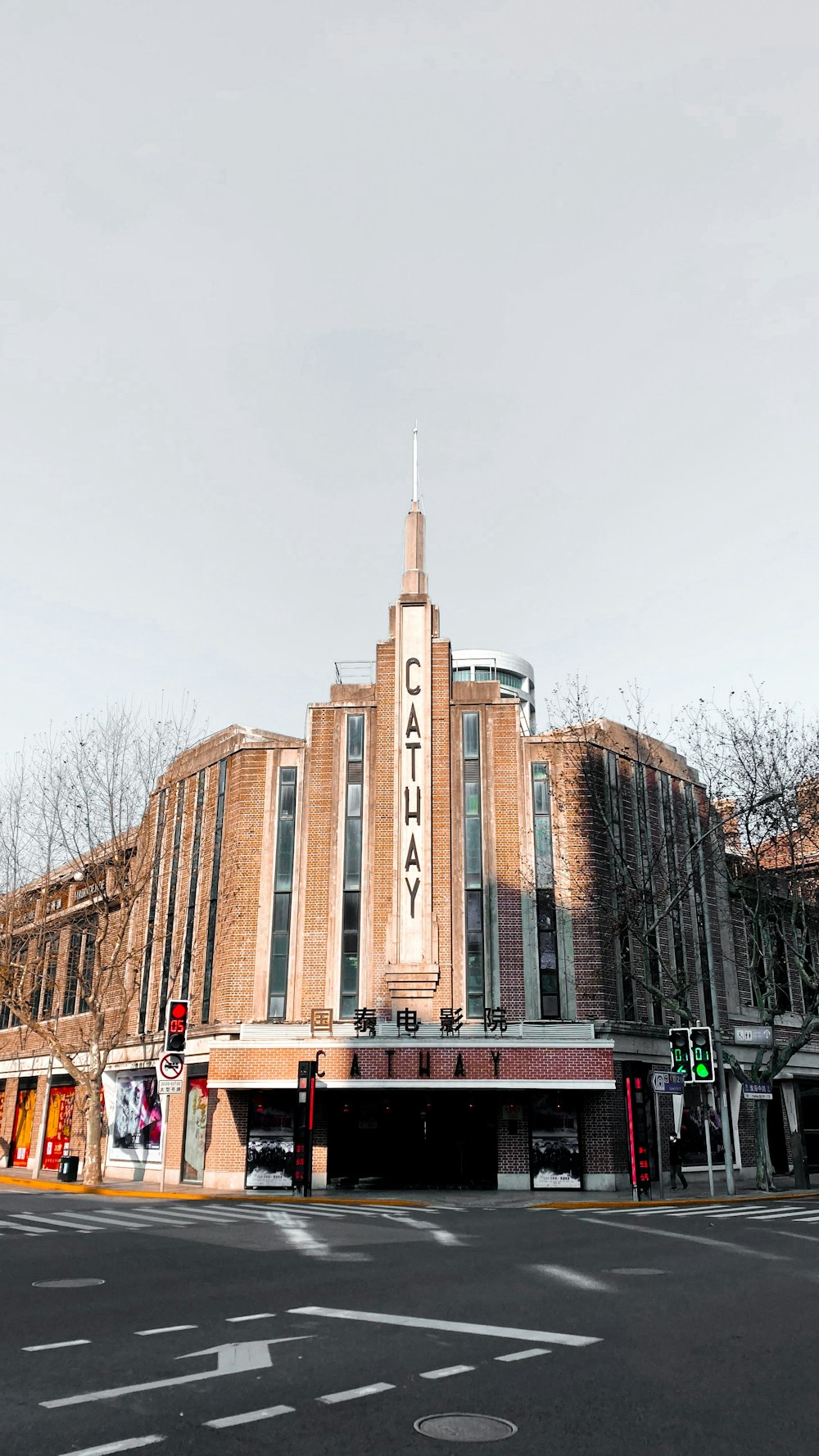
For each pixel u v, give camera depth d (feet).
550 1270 41.39
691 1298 34.53
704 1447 18.83
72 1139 136.36
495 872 112.57
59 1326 29.73
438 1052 101.76
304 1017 109.70
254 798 118.83
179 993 122.72
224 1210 75.10
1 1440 19.03
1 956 119.75
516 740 117.60
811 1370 24.48
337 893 113.70
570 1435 19.51
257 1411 20.93
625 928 111.86
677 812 127.65
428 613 122.42
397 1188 104.01
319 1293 35.55
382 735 118.83
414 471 132.87
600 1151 102.06
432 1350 26.35
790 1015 133.49
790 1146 122.72
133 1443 18.89
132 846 123.13
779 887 122.42
